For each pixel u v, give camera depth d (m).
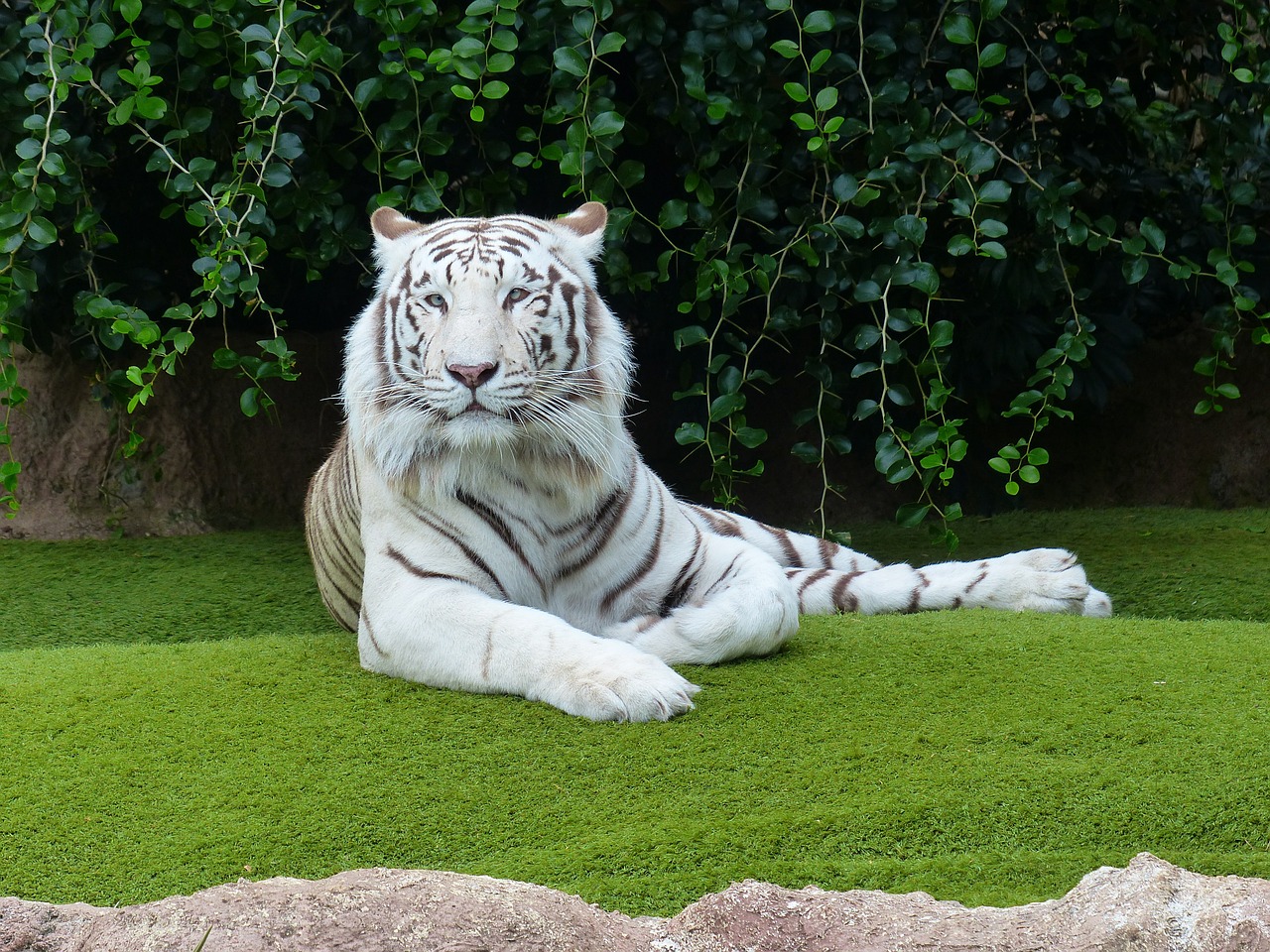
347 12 5.73
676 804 3.07
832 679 3.80
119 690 3.84
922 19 5.91
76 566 6.41
